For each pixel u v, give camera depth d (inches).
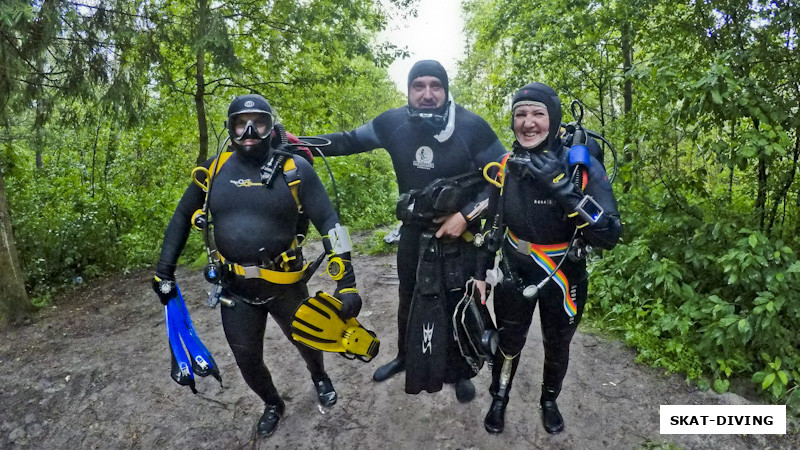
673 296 137.5
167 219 283.3
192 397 116.6
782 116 124.3
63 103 247.6
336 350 85.4
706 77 126.2
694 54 167.2
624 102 262.7
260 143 79.8
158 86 259.4
